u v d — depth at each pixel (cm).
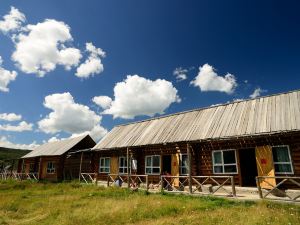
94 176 2584
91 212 1188
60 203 1463
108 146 2436
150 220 1046
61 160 3469
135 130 2491
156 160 2098
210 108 2108
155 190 1819
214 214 1057
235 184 1602
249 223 907
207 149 1781
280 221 919
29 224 1037
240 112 1822
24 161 4378
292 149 1431
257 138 1566
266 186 1456
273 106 1697
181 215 1096
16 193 1981
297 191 1323
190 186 1592
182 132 1948
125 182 2269
